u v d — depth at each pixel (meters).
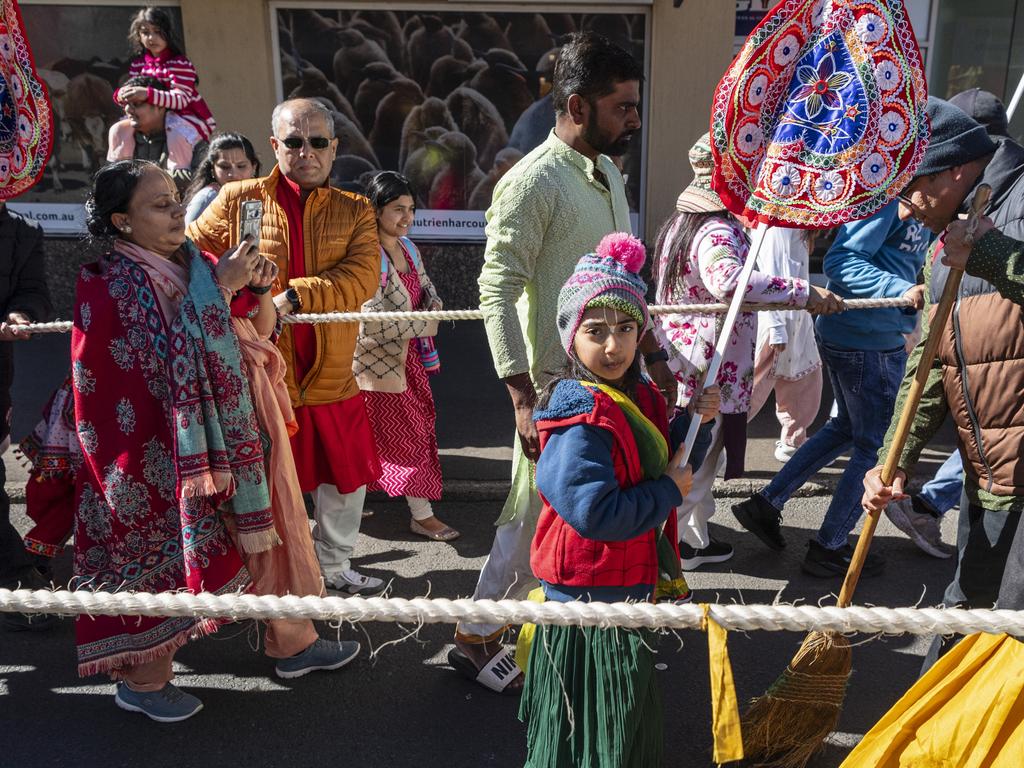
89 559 2.82
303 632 3.21
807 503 4.77
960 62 8.91
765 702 2.64
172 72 6.27
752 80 2.33
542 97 8.56
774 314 4.70
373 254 3.62
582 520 2.09
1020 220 2.14
